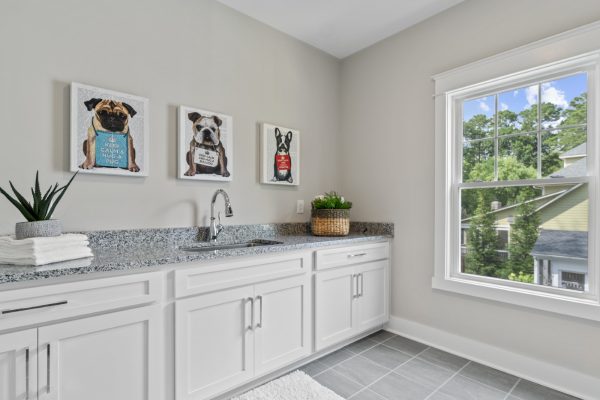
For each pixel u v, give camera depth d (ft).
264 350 6.23
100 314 4.36
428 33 8.49
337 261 7.70
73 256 4.69
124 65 6.41
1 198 5.20
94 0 6.09
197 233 7.35
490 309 7.25
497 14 7.18
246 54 8.37
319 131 10.12
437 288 8.12
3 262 4.30
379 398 5.90
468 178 7.90
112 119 6.17
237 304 5.84
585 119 6.22
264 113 8.73
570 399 5.88
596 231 5.95
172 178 7.04
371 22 8.71
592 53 5.85
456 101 8.11
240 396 5.87
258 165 8.59
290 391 6.05
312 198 9.90
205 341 5.41
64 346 4.08
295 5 7.98
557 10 6.32
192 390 5.22
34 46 5.49
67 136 5.79
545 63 6.37
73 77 5.85
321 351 7.61
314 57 10.01
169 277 5.03
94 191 6.05
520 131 7.08
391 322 9.20
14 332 3.74
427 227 8.45
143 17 6.68
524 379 6.60
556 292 6.45
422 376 6.70
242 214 8.23
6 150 5.24
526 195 7.02
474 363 7.28
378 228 9.52
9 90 5.27
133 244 6.43
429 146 8.42
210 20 7.70
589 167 6.12
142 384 4.71
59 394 4.03
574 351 6.07
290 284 6.69
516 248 7.14
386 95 9.46
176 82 7.11
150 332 4.80
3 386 3.69
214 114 7.61
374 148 9.74
